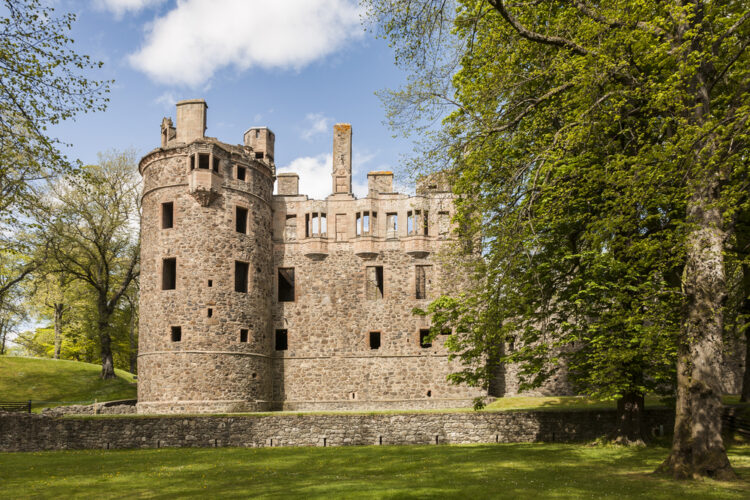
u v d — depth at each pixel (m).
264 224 35.34
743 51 14.73
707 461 13.45
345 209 36.88
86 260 42.09
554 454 19.00
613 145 16.52
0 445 24.20
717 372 13.70
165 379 31.11
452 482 14.02
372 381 34.97
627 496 11.80
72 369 42.53
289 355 35.62
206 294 31.88
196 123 33.66
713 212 13.73
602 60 13.80
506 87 16.69
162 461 20.02
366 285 36.38
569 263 19.25
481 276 18.89
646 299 15.09
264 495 12.88
